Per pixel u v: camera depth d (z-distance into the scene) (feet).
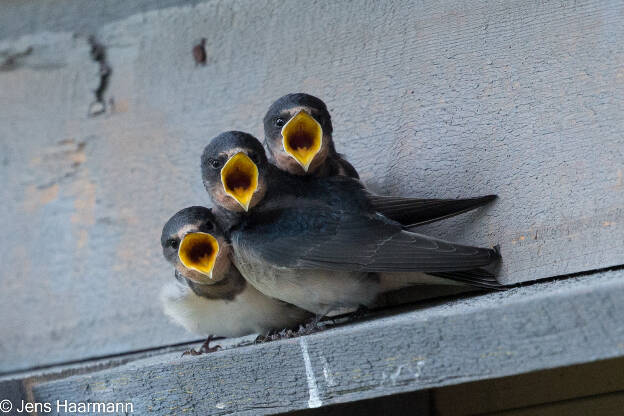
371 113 11.57
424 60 11.53
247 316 11.53
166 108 11.78
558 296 11.10
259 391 11.28
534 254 11.39
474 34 11.50
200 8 11.78
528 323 11.12
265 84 11.69
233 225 11.47
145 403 11.35
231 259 11.48
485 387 11.50
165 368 11.35
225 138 11.44
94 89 11.85
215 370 11.31
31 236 11.87
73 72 11.87
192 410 11.32
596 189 11.36
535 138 11.42
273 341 11.32
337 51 11.62
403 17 11.57
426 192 11.50
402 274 11.44
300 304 11.46
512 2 11.47
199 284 11.50
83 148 11.85
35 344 11.84
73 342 11.80
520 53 11.45
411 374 11.18
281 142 11.48
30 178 11.88
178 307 11.54
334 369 11.23
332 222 11.42
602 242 11.35
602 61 11.39
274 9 11.71
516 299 11.18
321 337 11.24
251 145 11.44
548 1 11.44
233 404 11.30
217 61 11.75
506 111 11.44
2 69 11.93
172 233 11.46
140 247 11.77
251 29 11.73
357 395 11.21
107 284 11.79
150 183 11.78
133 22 11.84
